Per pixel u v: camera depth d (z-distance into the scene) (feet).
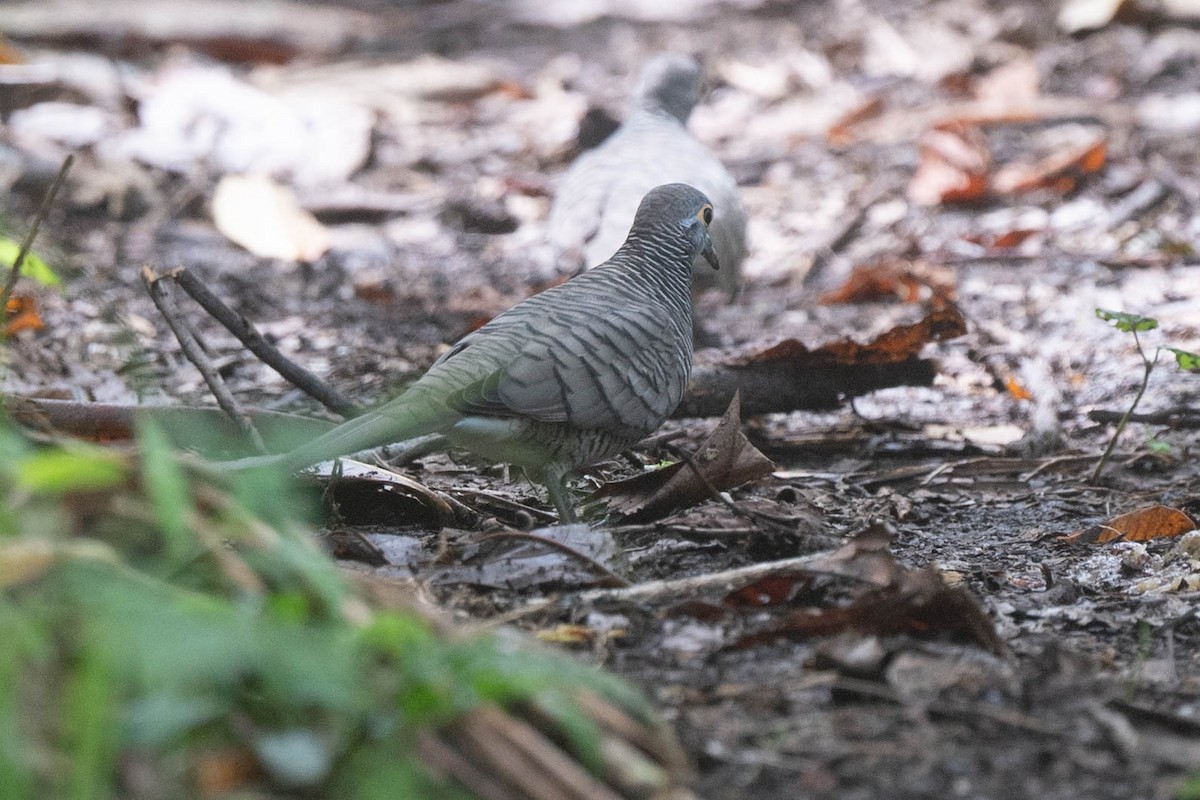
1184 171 62.90
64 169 27.96
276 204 59.57
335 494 30.07
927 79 78.38
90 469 16.99
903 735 20.33
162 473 17.02
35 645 16.61
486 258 58.59
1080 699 21.38
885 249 57.52
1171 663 23.41
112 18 82.43
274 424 32.24
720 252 43.73
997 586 27.81
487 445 27.89
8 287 27.99
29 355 42.73
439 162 68.64
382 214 63.16
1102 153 62.23
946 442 39.24
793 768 19.44
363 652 17.67
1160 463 36.68
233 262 56.85
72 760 16.24
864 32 85.10
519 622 23.94
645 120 47.91
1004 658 22.66
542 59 84.89
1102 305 50.19
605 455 29.66
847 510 32.50
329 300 53.52
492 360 27.50
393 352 47.21
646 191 42.16
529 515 30.19
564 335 28.27
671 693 21.45
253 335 32.07
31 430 25.48
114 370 42.83
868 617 23.16
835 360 39.04
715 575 24.53
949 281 51.44
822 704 21.24
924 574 23.47
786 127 73.20
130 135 66.85
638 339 29.07
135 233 59.00
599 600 24.34
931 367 39.65
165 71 74.90
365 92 75.97
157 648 16.01
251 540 18.63
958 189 61.52
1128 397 42.45
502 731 17.26
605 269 31.04
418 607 19.69
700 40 86.84
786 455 38.75
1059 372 44.86
